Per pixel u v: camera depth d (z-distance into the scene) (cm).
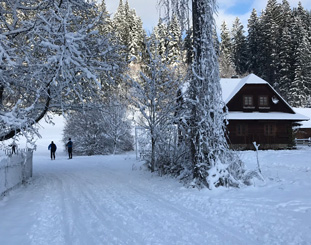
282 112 3222
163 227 532
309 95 5938
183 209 659
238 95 3206
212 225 533
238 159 909
